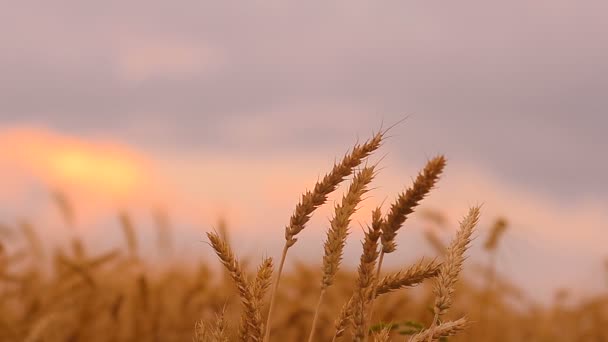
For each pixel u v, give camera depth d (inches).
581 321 265.1
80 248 241.3
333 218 78.9
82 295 228.4
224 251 80.7
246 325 81.2
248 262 123.9
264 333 81.4
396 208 71.7
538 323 253.6
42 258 235.1
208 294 232.8
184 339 229.5
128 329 231.1
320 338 235.1
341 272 240.7
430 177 70.6
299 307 234.1
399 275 80.4
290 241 80.9
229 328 83.7
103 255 238.1
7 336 201.3
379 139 78.7
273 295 81.4
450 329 78.7
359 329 72.6
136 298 232.4
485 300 224.7
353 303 73.7
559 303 264.7
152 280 244.2
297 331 234.7
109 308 228.7
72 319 223.3
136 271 247.0
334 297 237.0
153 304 234.2
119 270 244.8
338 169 79.5
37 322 203.0
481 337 222.5
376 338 79.0
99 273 237.6
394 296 216.7
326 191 79.7
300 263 244.5
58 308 219.0
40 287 224.7
